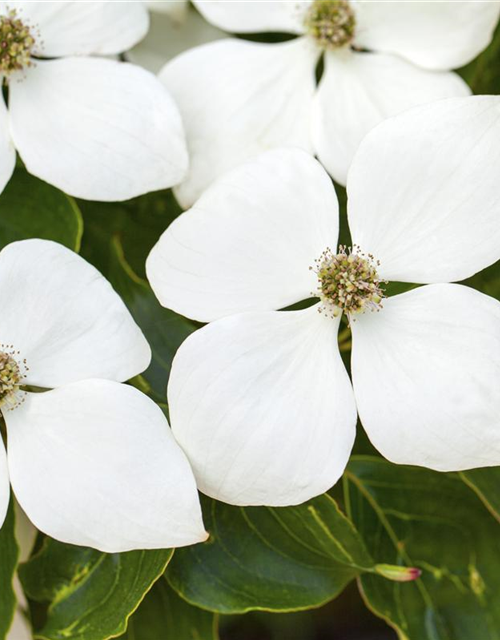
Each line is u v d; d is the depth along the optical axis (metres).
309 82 0.55
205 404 0.50
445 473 0.55
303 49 0.55
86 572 0.52
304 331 0.51
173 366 0.50
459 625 0.54
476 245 0.51
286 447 0.50
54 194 0.54
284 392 0.50
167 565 0.52
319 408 0.50
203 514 0.53
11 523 0.53
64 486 0.50
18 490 0.50
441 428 0.50
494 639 0.54
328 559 0.53
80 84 0.53
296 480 0.50
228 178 0.51
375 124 0.54
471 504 0.55
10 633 0.54
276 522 0.53
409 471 0.55
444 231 0.51
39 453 0.50
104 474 0.50
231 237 0.51
